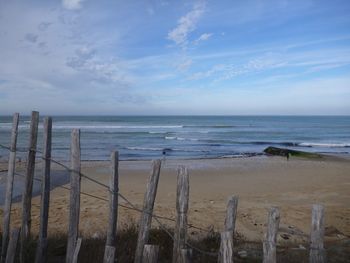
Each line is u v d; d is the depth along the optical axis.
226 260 4.18
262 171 21.95
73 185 4.87
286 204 12.95
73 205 4.86
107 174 19.92
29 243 5.45
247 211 11.64
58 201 12.36
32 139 5.07
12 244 4.91
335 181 18.34
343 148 43.00
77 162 4.87
